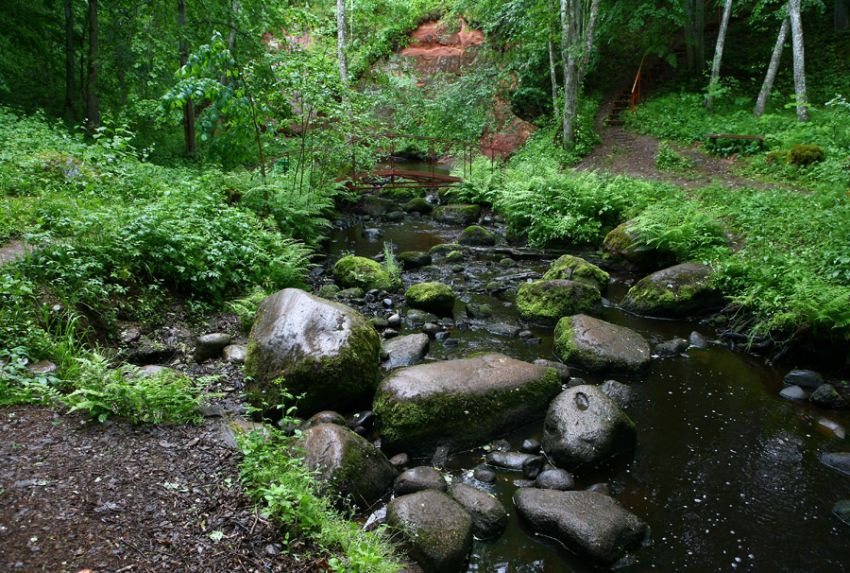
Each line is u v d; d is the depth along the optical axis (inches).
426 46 985.5
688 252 352.8
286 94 427.8
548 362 238.5
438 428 178.4
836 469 174.4
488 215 551.8
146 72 546.3
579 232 436.1
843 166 432.5
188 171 430.9
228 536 110.4
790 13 563.2
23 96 553.3
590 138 701.3
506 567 133.3
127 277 218.5
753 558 138.3
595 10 671.8
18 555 95.0
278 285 300.8
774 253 311.9
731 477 170.4
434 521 135.0
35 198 262.8
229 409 173.2
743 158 550.6
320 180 482.9
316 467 143.9
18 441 126.6
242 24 532.7
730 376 238.7
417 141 856.9
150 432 142.7
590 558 134.0
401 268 381.4
